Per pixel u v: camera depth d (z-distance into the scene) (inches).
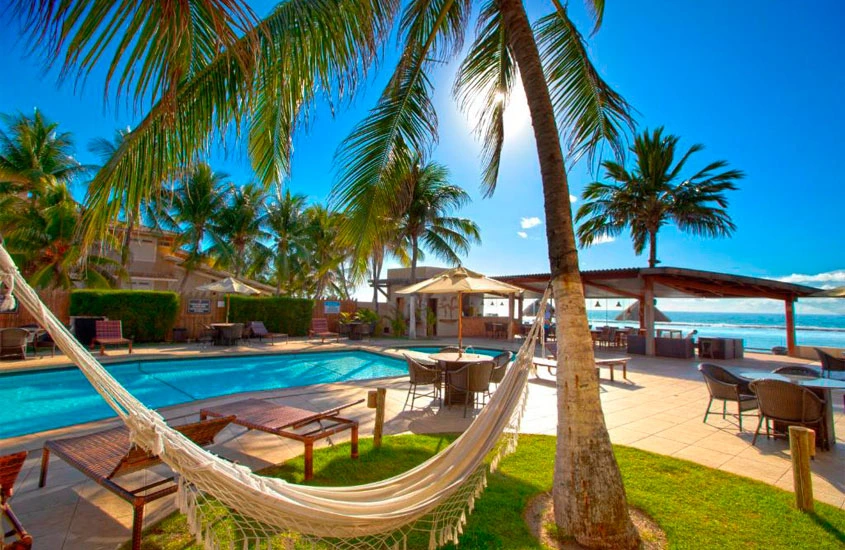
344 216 166.1
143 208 98.9
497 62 185.5
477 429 108.7
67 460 115.1
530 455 167.8
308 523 83.4
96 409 282.0
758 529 113.0
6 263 54.0
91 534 105.8
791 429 127.6
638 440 192.5
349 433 196.7
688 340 511.8
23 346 394.3
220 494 79.4
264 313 677.3
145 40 66.1
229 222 876.0
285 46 90.6
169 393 338.3
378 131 159.9
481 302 927.7
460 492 106.4
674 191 692.1
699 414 241.6
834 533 111.2
